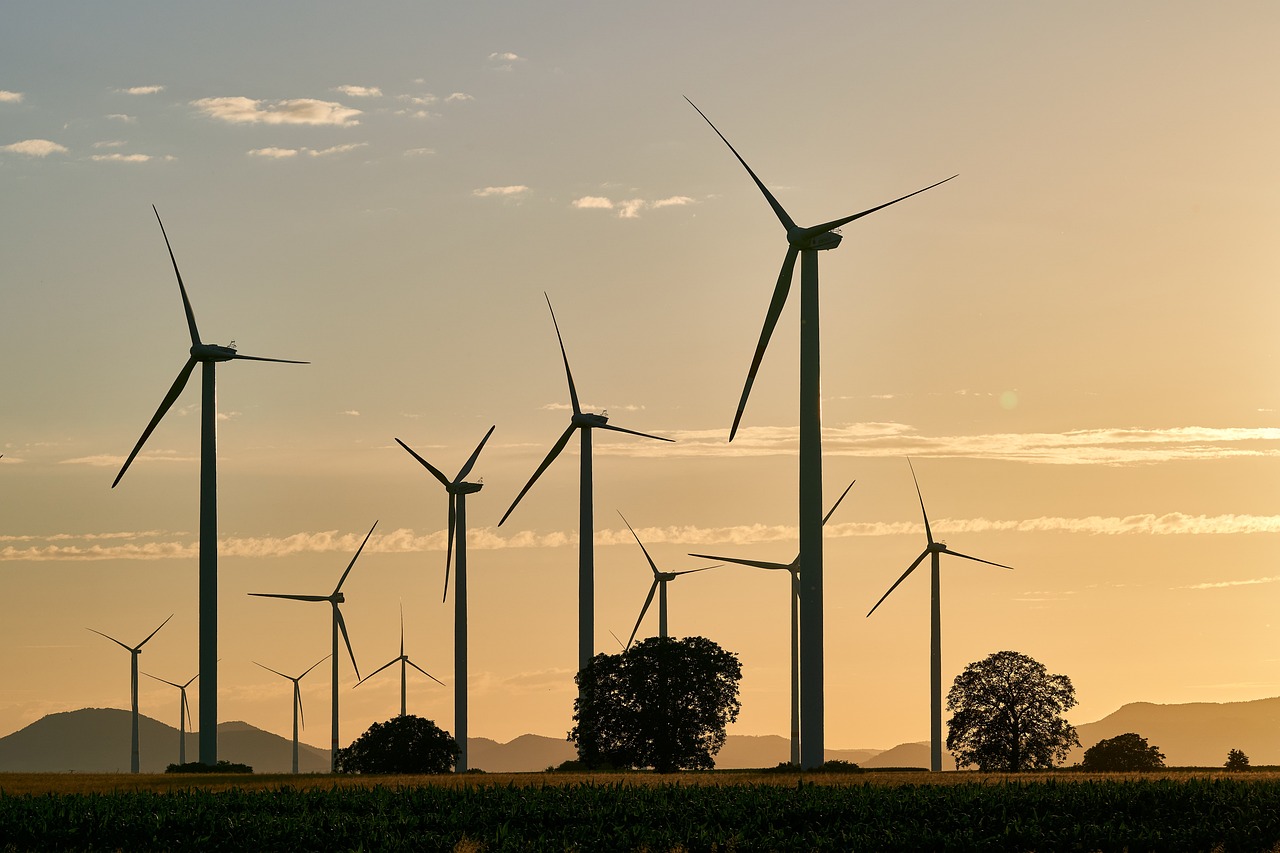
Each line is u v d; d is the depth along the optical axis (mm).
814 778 99125
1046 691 152000
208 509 135875
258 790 89125
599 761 136000
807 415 110188
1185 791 77750
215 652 135125
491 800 81125
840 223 109938
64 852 66875
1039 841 67688
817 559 108938
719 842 67250
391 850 65812
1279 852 64812
